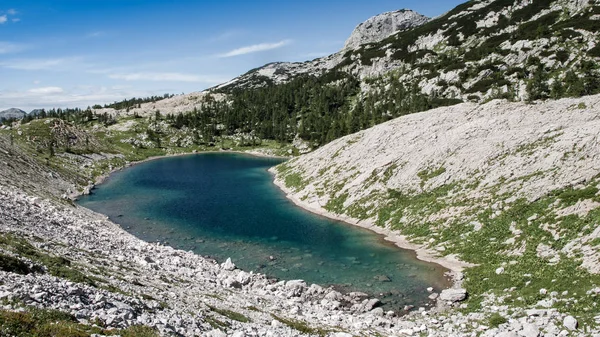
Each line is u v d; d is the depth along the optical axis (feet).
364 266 153.89
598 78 446.60
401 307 119.34
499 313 104.53
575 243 122.93
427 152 237.45
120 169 478.59
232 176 406.82
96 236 143.43
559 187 152.35
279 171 397.80
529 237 139.44
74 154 480.64
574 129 180.45
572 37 560.20
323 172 300.20
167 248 162.09
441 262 153.79
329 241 186.19
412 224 190.80
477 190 185.06
